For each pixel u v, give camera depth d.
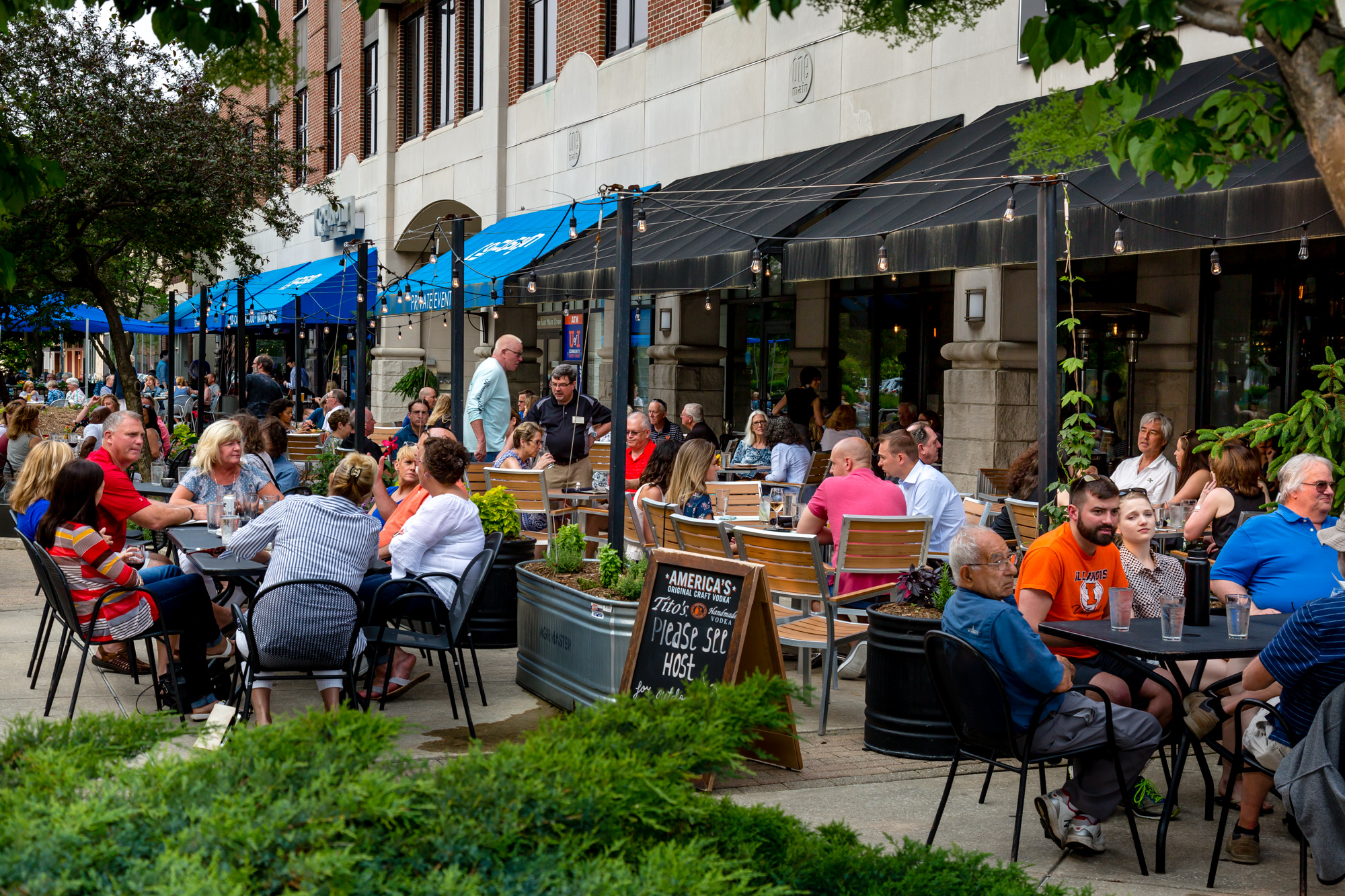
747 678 3.58
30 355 27.91
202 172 16.59
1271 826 5.34
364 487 6.11
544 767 2.82
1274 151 5.15
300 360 22.78
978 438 12.38
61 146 15.31
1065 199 7.70
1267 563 6.00
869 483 7.39
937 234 10.56
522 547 8.75
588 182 20.14
